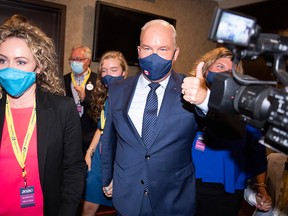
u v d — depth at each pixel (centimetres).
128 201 121
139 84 129
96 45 371
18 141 104
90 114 210
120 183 124
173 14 434
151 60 113
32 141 104
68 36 357
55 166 107
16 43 96
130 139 121
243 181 138
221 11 56
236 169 135
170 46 116
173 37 119
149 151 116
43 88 112
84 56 256
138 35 404
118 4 381
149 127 118
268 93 61
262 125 63
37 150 103
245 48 64
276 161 147
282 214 126
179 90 120
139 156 119
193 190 126
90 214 196
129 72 416
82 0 358
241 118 69
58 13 345
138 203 120
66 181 113
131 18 392
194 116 116
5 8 324
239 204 140
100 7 363
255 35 61
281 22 364
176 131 116
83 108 238
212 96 75
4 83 97
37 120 104
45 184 105
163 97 119
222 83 71
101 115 189
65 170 115
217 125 102
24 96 105
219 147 134
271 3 373
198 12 457
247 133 135
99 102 196
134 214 120
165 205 119
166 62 114
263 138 65
